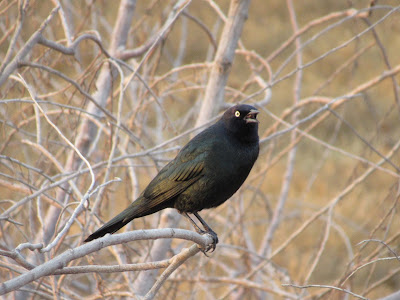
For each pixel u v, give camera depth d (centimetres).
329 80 1249
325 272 1780
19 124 1019
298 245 1834
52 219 1090
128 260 909
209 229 930
